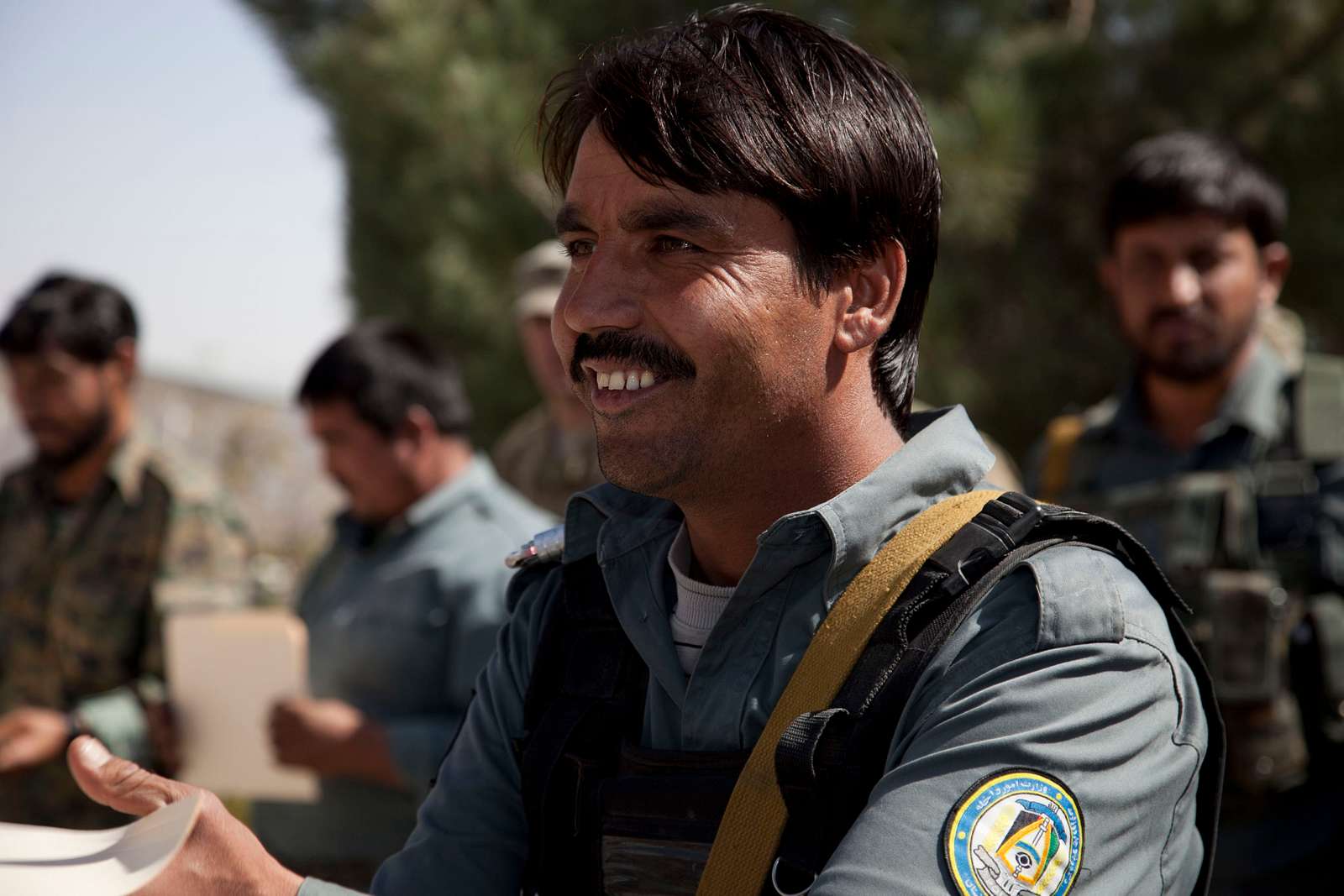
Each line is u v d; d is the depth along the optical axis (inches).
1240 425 89.7
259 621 91.4
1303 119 157.6
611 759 42.9
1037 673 35.9
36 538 108.0
